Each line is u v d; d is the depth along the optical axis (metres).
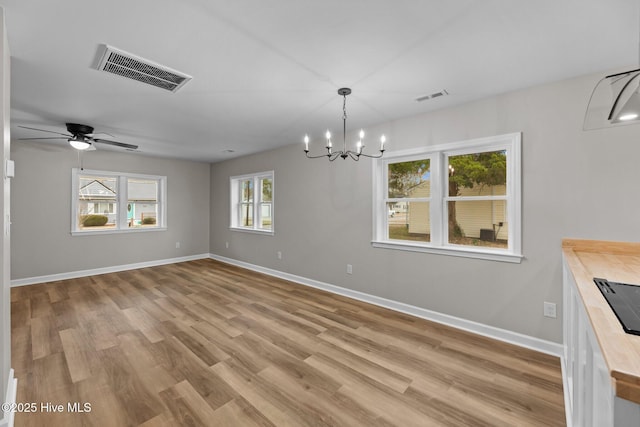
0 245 1.45
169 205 6.15
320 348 2.49
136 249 5.70
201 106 2.98
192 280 4.79
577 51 1.93
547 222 2.42
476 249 2.90
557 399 1.83
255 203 5.67
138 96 2.73
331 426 1.61
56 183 4.80
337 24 1.67
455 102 2.85
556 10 1.53
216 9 1.54
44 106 2.98
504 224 2.79
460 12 1.56
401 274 3.37
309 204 4.46
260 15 1.59
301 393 1.89
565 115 2.34
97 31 1.73
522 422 1.64
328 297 3.90
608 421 0.73
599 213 2.20
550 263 2.40
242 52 1.98
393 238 3.58
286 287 4.38
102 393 1.87
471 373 2.12
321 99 2.80
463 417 1.68
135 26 1.69
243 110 3.10
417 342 2.60
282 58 2.05
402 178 3.50
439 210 3.11
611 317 0.97
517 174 2.54
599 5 1.48
